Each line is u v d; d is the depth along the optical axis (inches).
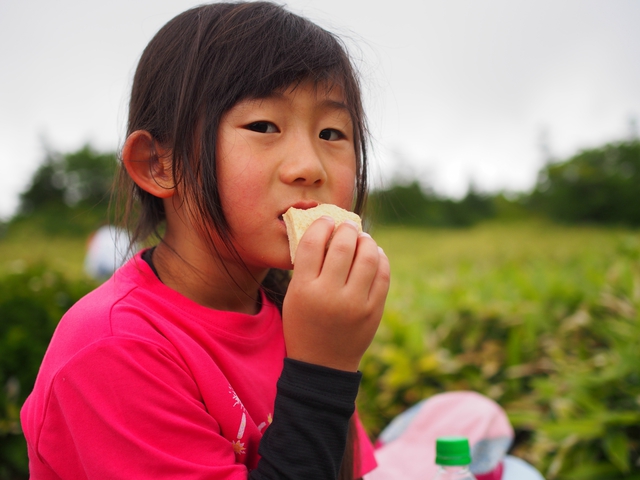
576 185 780.0
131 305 43.9
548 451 93.5
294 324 41.4
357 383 41.5
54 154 1106.1
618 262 138.9
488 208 947.3
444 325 121.6
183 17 51.1
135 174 49.5
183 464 37.8
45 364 42.9
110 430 37.8
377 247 43.3
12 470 110.6
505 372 112.7
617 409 90.7
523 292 129.7
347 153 48.7
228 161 43.7
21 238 914.1
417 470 71.8
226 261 48.5
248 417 44.6
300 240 41.6
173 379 40.6
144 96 50.4
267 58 44.8
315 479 38.3
